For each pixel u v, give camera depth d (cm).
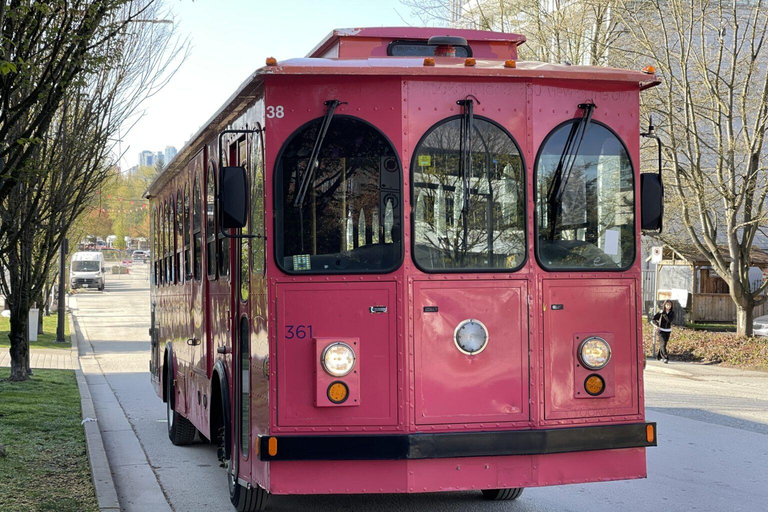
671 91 2156
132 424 1298
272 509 743
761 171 2281
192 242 921
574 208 598
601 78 597
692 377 1983
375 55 671
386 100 574
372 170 571
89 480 809
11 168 833
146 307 5422
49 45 826
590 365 591
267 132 568
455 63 605
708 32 2423
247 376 633
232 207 554
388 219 571
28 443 1002
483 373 573
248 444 633
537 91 594
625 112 612
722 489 828
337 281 564
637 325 607
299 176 568
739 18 2289
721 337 2453
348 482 555
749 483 855
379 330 564
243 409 655
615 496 798
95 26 823
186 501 802
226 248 720
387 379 562
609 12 2448
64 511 689
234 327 684
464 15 2608
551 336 586
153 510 768
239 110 666
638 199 613
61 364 2227
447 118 579
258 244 590
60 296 3006
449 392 568
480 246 579
